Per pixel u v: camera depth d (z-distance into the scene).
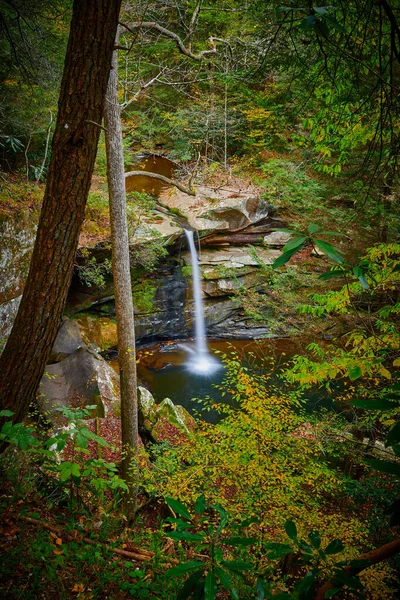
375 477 5.58
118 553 3.33
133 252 10.75
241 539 1.31
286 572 3.24
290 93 3.66
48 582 2.69
